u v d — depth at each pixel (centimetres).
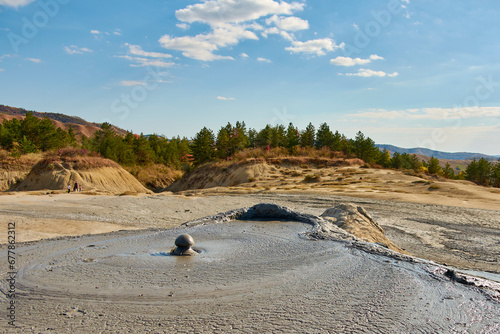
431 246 1501
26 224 1627
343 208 1302
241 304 453
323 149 9375
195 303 459
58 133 9300
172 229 1014
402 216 2348
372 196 3447
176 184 8219
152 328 383
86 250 777
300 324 388
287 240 842
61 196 3238
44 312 430
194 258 695
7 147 7662
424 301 453
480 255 1323
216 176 7319
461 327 376
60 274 593
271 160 7356
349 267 617
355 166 7300
